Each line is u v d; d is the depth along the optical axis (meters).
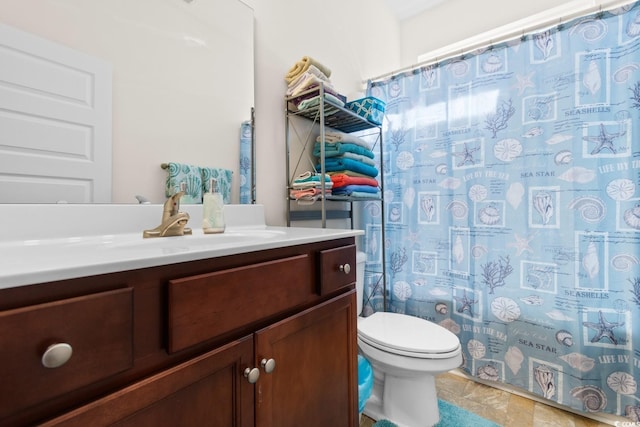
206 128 1.10
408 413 1.25
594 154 1.31
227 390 0.58
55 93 0.77
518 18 1.87
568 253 1.36
